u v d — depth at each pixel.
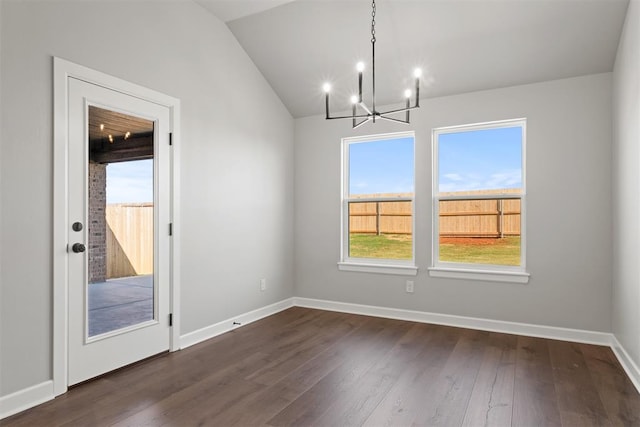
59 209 2.35
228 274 3.71
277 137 4.45
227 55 3.73
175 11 3.18
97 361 2.58
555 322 3.47
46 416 2.09
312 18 3.50
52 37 2.32
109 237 2.67
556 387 2.47
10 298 2.13
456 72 3.65
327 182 4.54
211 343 3.33
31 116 2.22
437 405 2.23
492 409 2.19
